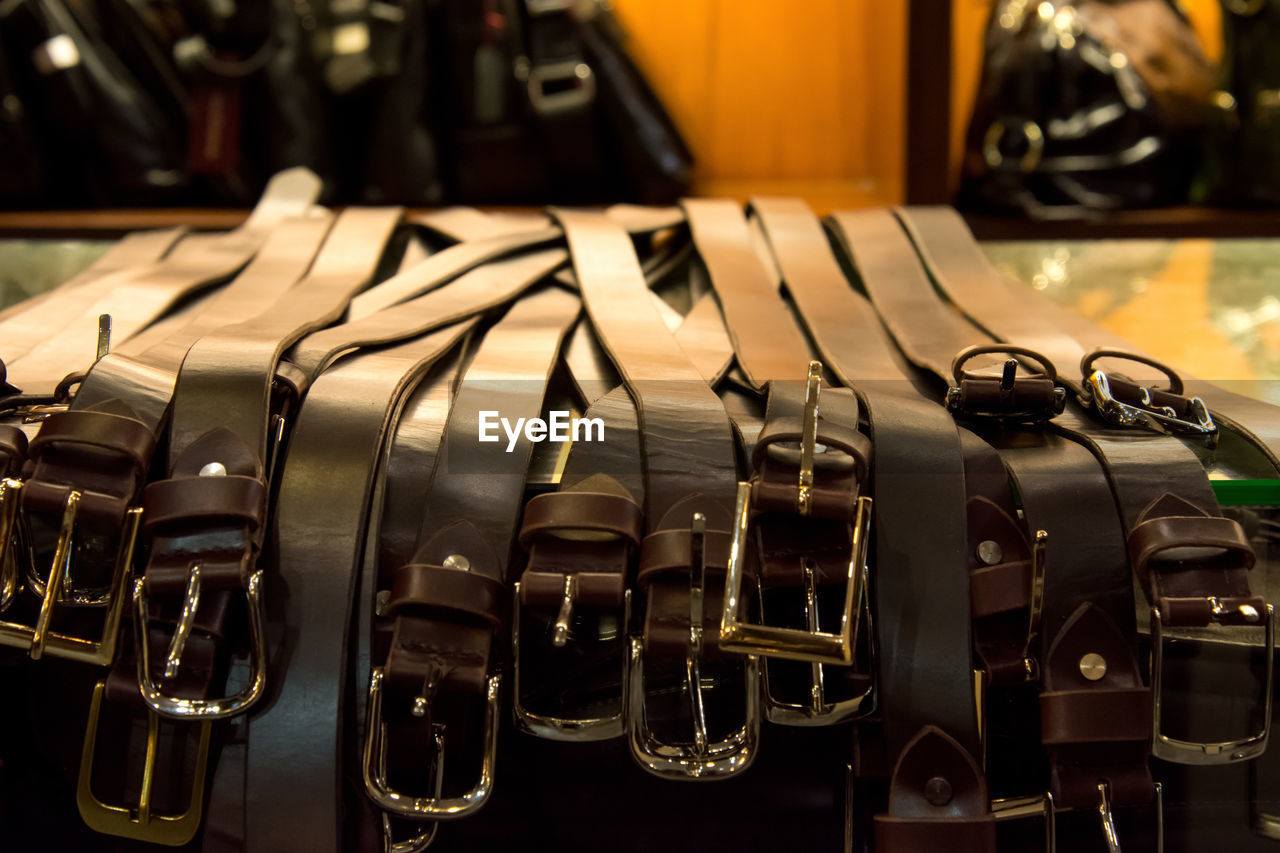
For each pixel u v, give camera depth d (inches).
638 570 16.4
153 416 17.7
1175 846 18.8
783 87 43.8
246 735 16.1
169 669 15.1
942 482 17.4
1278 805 18.6
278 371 18.5
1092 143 37.4
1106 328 27.9
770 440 16.1
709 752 15.7
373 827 16.4
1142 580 16.2
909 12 37.6
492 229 31.4
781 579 16.5
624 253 28.3
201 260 29.3
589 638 17.8
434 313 23.5
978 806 16.1
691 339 23.8
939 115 37.9
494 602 16.2
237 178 38.5
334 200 39.4
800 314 27.2
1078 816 18.4
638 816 19.0
